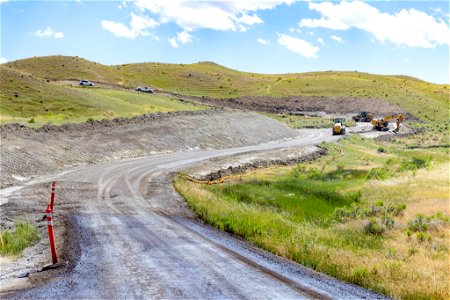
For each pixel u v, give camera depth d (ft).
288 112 400.88
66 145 119.85
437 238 56.65
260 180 112.16
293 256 42.70
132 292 29.04
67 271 34.17
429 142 267.80
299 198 87.76
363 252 47.09
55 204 67.21
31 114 191.11
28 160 97.55
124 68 549.13
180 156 142.92
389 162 157.38
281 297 28.68
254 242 48.70
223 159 144.46
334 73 654.94
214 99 420.77
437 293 32.96
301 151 185.68
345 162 166.91
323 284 32.86
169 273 33.63
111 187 84.84
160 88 460.55
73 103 214.90
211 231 52.95
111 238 46.26
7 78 230.07
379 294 32.12
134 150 139.33
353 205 77.41
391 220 64.23
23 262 37.81
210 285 30.78
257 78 562.66
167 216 61.93
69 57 495.41
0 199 68.23
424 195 90.12
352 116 386.52
